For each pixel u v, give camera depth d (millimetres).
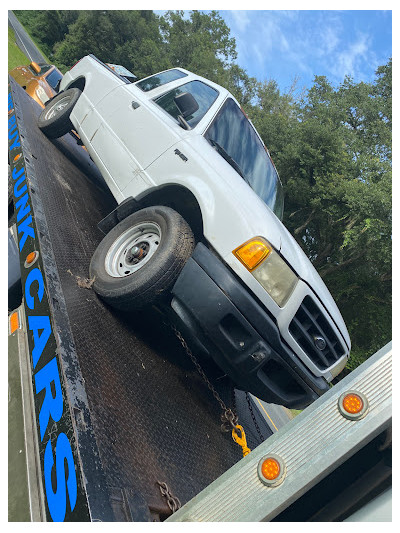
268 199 3531
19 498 1347
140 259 2734
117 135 3578
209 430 2430
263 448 1119
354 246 16094
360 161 18094
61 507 1268
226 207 2592
